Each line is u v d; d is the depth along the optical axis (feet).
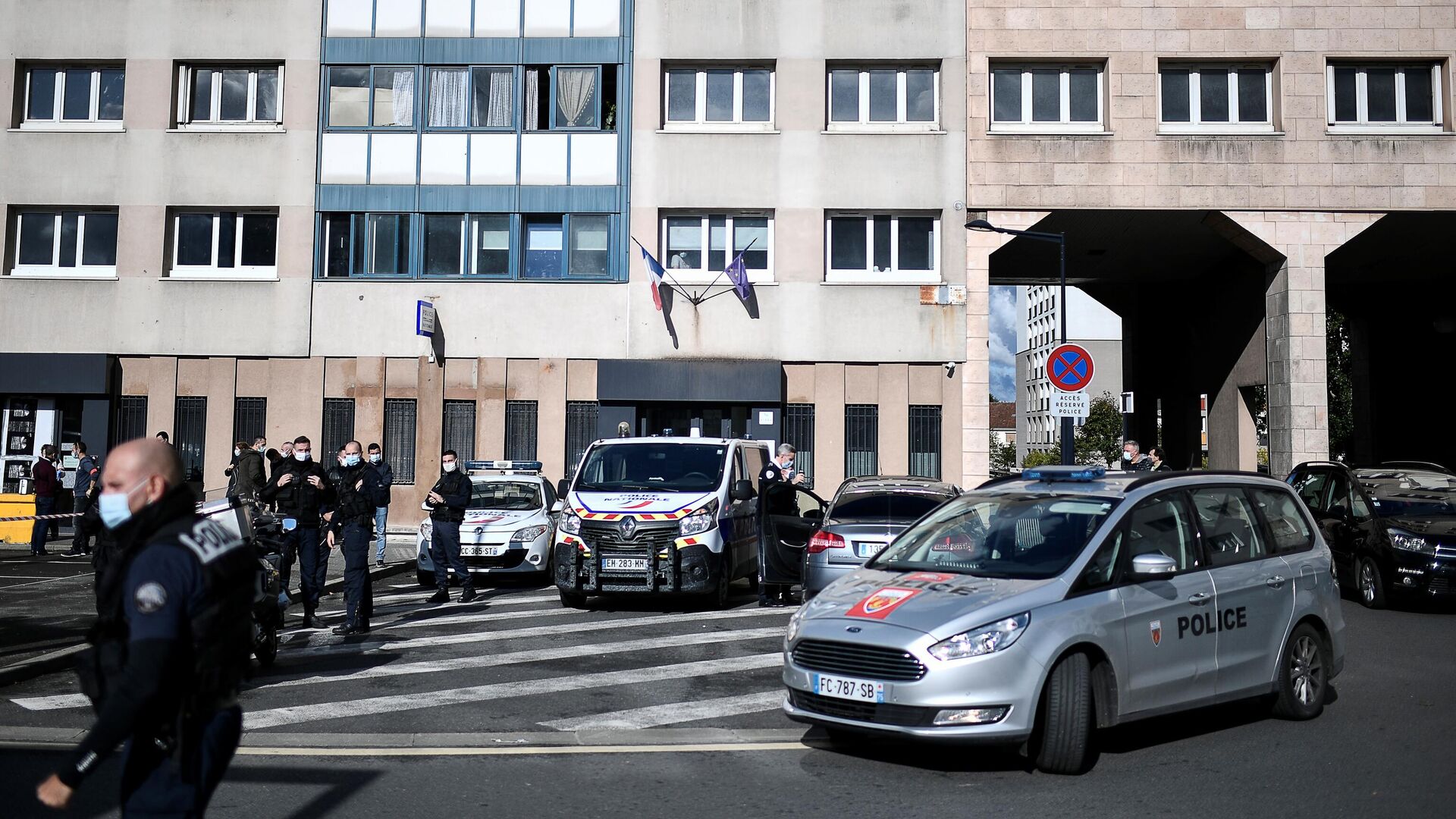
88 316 74.69
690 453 44.78
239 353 74.59
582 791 18.65
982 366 73.56
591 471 44.29
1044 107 75.20
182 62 76.23
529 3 75.61
